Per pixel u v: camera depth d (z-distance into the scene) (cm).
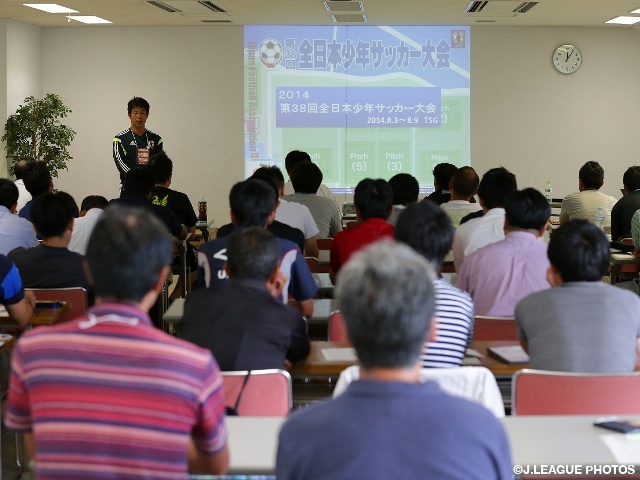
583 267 271
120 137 892
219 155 1280
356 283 138
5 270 359
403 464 131
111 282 171
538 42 1254
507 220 389
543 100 1262
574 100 1263
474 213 545
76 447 165
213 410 171
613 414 234
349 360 302
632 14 1108
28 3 1012
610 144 1270
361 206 489
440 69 1255
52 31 1264
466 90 1259
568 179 1274
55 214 446
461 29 1251
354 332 138
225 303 279
